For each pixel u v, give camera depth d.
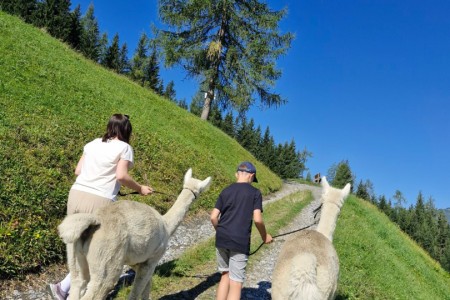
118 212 4.81
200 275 7.94
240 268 5.66
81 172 5.38
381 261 12.89
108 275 4.52
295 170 93.94
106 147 5.35
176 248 9.55
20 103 11.62
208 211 13.48
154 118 19.50
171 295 6.79
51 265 7.01
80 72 18.92
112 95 18.50
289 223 14.16
